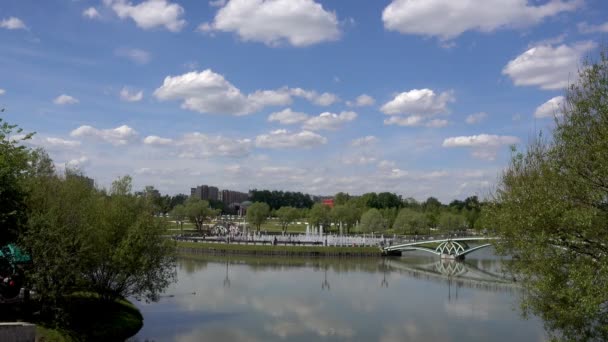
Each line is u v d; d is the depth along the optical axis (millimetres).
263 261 132125
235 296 77062
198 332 54781
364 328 58875
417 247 144500
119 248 50656
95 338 46344
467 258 150625
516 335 56219
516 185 34812
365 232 188000
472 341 53969
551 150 30953
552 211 28812
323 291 83750
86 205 50125
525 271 32656
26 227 41500
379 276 104188
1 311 42688
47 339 39938
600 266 27078
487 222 39188
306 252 147500
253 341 52188
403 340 54156
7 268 42219
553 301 33031
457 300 76625
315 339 53844
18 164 43188
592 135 28500
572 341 32406
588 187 28031
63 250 41688
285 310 67625
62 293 43438
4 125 41781
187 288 83562
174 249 57625
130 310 59281
